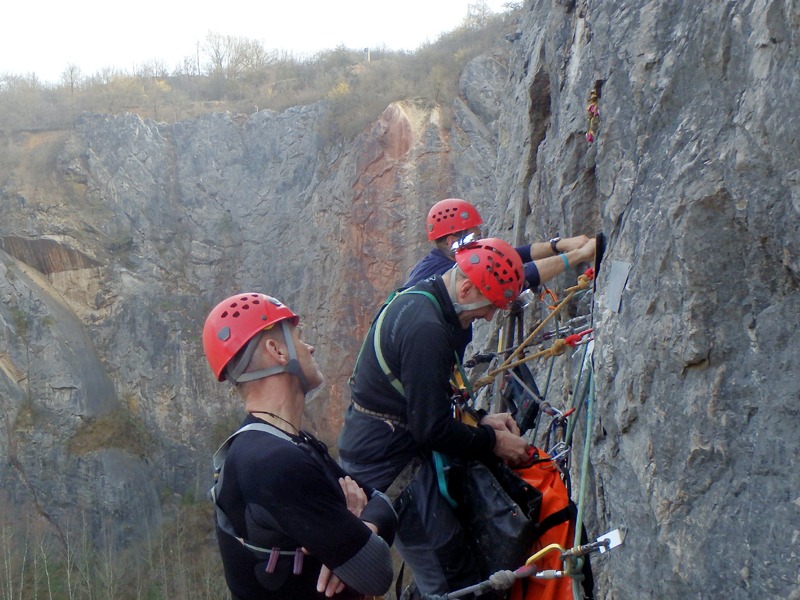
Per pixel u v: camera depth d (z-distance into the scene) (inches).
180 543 959.6
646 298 112.0
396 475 122.2
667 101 117.6
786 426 87.9
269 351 91.0
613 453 121.0
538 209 234.1
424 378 114.2
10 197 1154.7
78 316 1133.1
